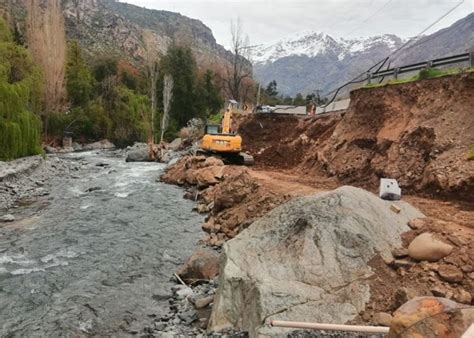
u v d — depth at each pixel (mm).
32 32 45812
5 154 24781
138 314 8352
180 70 58031
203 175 20266
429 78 14508
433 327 4016
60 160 31922
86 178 25062
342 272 6828
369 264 6914
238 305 7188
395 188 8906
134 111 54031
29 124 27344
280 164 23641
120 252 11891
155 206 17688
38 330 7711
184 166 23625
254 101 65188
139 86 66188
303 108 36125
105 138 53250
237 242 8391
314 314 6195
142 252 11930
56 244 12477
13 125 25031
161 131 48281
